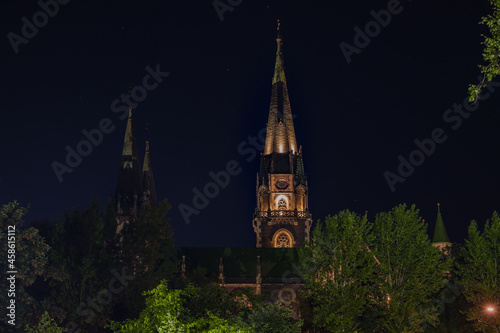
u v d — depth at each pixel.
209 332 47.19
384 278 80.25
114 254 104.94
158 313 47.09
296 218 144.62
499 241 84.00
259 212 145.75
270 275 115.75
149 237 105.75
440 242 124.69
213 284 77.75
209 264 117.19
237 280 114.69
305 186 147.12
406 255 80.00
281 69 160.00
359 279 80.31
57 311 88.06
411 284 79.19
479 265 82.44
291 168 148.62
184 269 112.44
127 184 130.00
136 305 96.00
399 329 78.06
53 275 90.44
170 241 108.38
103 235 106.12
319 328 84.81
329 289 80.38
